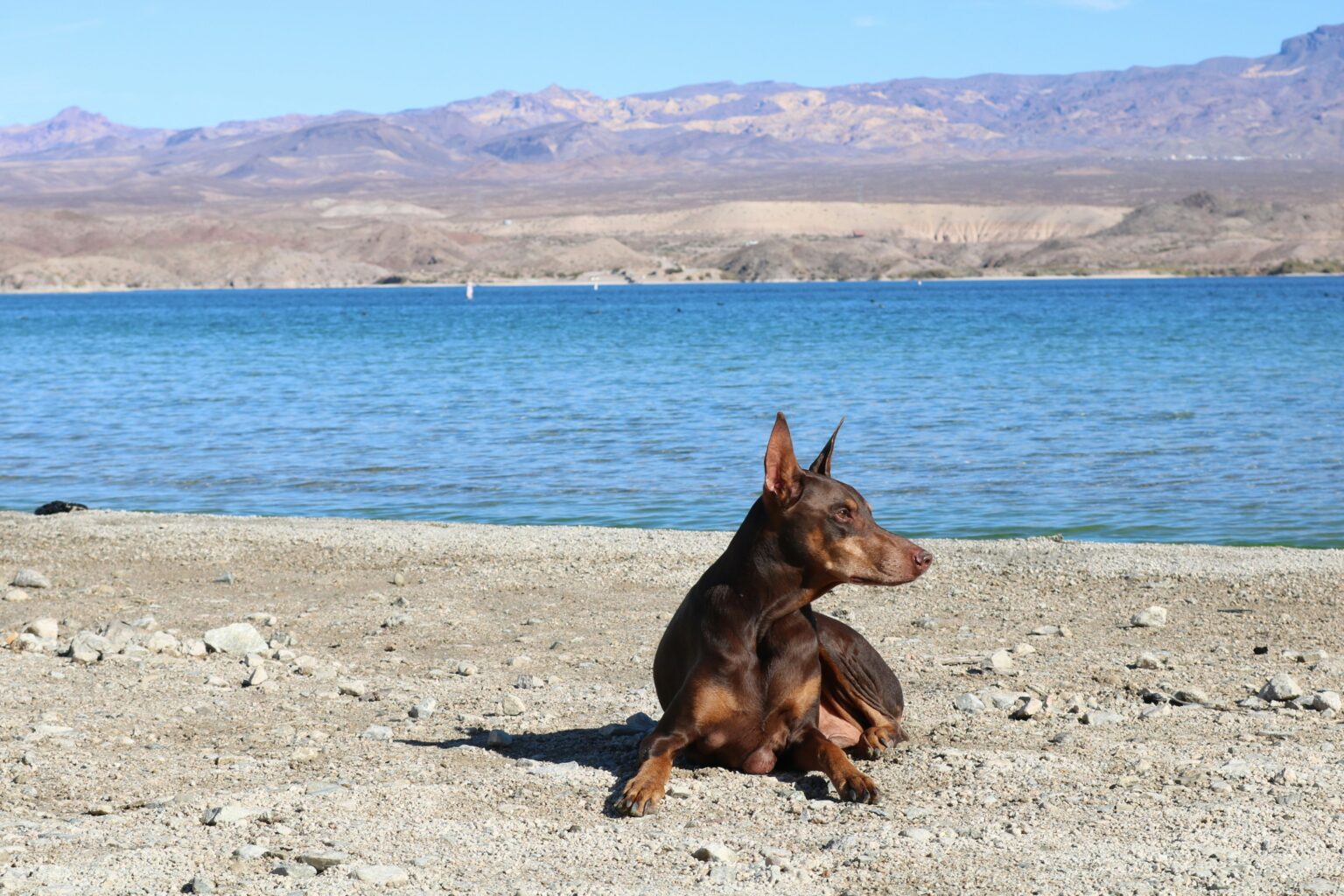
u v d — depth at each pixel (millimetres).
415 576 15141
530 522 20188
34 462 27688
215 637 11328
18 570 15922
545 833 6559
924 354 56594
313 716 9203
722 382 43719
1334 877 5840
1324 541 17594
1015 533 18359
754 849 6297
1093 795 7039
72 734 8562
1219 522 19000
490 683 10242
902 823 6621
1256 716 8758
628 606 13367
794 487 6957
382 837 6492
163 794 7336
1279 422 30172
